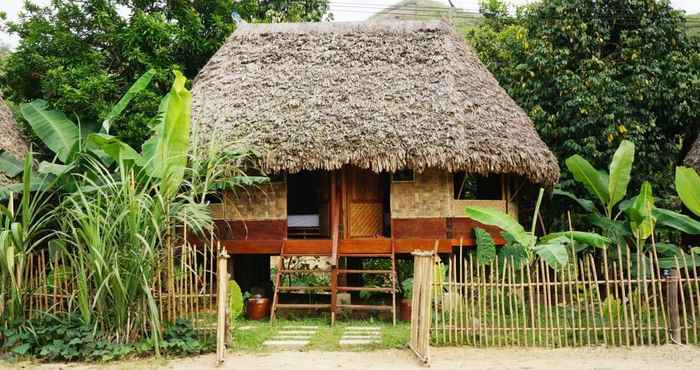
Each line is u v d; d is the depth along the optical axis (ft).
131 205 23.49
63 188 30.19
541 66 47.52
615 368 21.80
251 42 41.68
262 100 36.78
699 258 32.63
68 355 23.40
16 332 24.36
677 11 48.29
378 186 37.99
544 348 24.95
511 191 39.88
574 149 45.39
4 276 24.41
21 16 49.85
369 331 29.01
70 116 42.27
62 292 25.34
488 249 34.63
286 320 32.65
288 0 64.13
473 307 25.52
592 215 37.37
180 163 25.94
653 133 46.32
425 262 23.47
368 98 36.19
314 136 34.04
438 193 35.68
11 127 38.01
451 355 23.99
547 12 49.49
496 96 39.17
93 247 23.12
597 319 26.63
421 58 38.91
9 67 46.98
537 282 25.59
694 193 31.63
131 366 22.49
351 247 34.73
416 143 33.55
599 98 45.57
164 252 24.98
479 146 34.19
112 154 28.45
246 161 33.83
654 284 25.48
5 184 32.12
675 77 46.03
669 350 24.29
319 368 22.20
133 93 31.81
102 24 47.09
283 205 35.99
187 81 46.83
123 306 23.95
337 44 40.63
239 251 35.96
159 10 50.65
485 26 64.80
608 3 48.37
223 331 23.16
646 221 32.86
